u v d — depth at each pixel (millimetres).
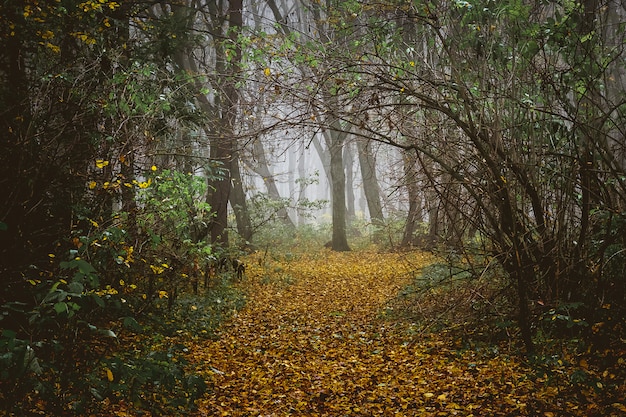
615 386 6031
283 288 15133
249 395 6871
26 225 7168
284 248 24594
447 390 6746
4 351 4645
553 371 6668
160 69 11578
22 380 4836
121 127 9234
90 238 6840
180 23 13758
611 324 7000
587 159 7570
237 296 13172
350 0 10570
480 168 7980
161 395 6031
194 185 10734
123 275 8883
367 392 6875
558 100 8062
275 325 11023
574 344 7398
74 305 4762
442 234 9641
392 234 24422
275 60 9625
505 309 8570
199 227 12781
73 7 9547
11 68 8531
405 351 8617
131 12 13688
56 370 5211
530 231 7828
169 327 9367
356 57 8961
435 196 8789
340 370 7922
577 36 7930
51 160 7859
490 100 8344
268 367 8102
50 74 8680
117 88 9680
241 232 22672
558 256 7668
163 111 10867
